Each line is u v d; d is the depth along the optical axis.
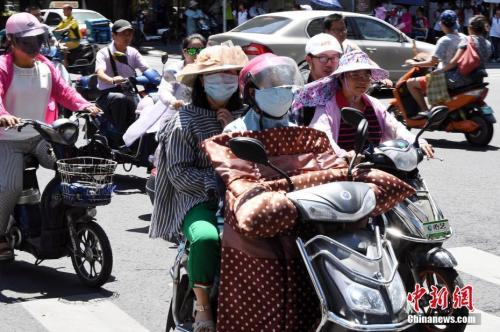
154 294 8.92
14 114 9.10
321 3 35.28
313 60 8.88
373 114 8.10
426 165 15.91
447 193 13.63
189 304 6.61
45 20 35.75
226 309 5.71
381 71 7.95
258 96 5.99
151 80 14.67
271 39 23.64
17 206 9.35
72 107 9.32
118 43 14.53
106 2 49.16
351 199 5.52
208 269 6.13
